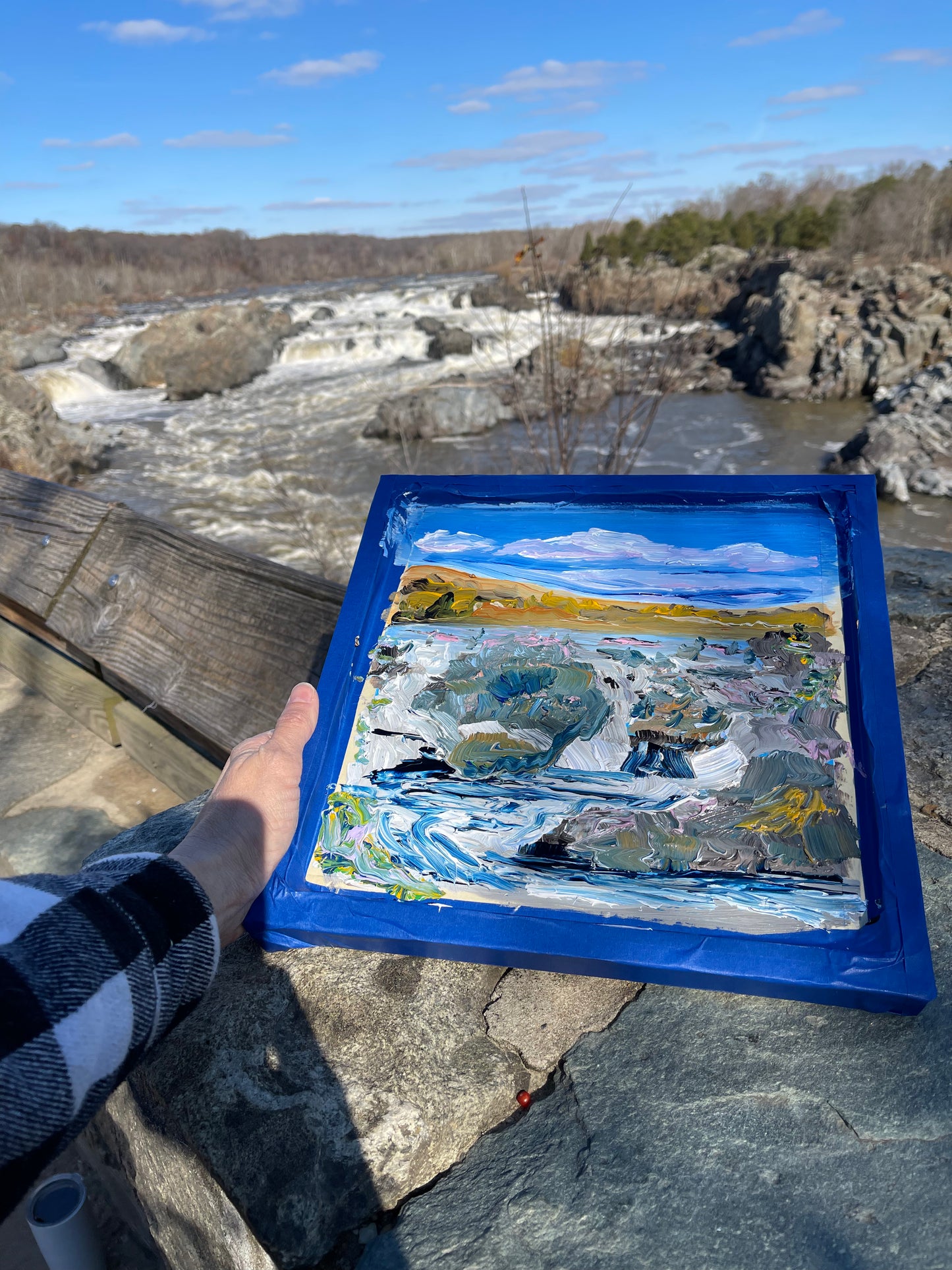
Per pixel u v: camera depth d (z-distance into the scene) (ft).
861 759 3.65
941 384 61.52
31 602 8.34
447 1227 3.04
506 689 4.11
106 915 1.98
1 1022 1.65
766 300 77.77
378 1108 3.43
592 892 3.51
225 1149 3.34
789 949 3.28
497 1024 3.75
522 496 4.81
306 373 84.33
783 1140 3.13
